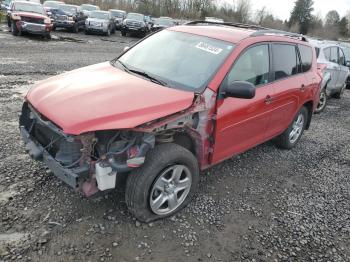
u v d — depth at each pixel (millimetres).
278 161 5770
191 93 3814
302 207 4477
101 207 3838
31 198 3854
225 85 4055
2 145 4965
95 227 3539
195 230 3734
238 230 3846
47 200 3850
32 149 3672
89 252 3227
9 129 5551
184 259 3318
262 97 4699
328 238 3928
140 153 3338
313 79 6078
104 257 3197
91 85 3809
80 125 3146
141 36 28203
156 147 3600
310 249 3713
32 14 17688
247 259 3439
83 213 3713
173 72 4238
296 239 3836
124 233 3521
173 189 3785
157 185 3609
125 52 5070
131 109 3363
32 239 3283
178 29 5020
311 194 4844
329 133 7770
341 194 4961
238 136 4555
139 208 3543
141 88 3789
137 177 3467
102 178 3270
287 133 5988
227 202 4336
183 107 3613
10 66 10164
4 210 3613
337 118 9305
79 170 3234
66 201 3865
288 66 5391
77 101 3461
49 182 4164
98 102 3436
